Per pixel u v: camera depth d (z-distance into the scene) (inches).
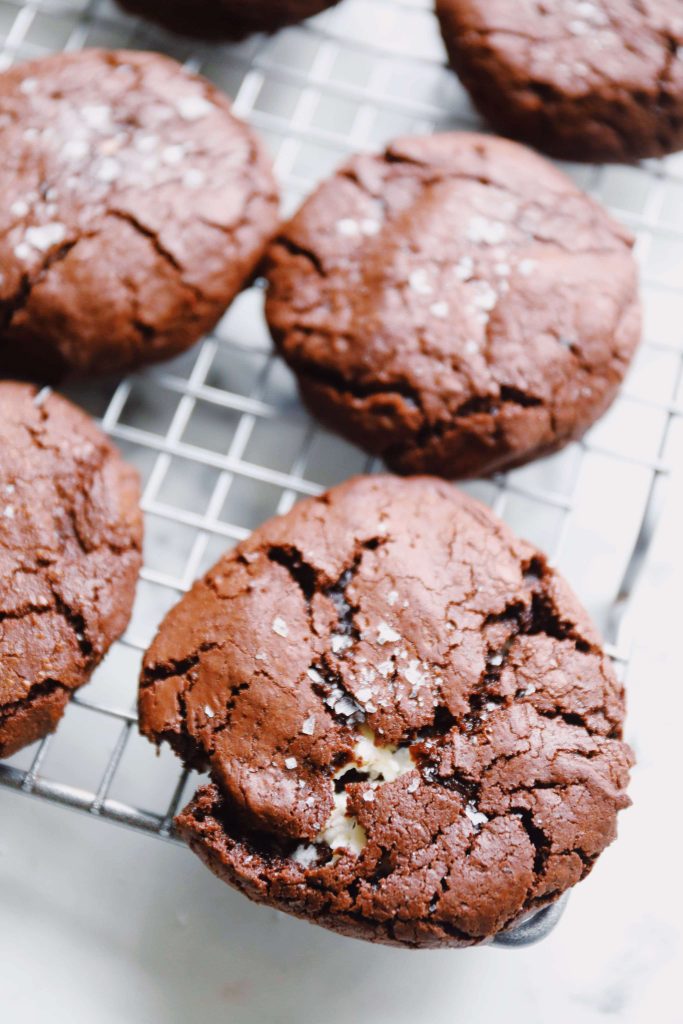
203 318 14.2
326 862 12.4
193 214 14.0
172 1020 13.9
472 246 13.9
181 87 14.5
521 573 13.1
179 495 15.1
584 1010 14.0
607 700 12.9
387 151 14.4
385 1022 13.9
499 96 14.8
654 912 14.2
